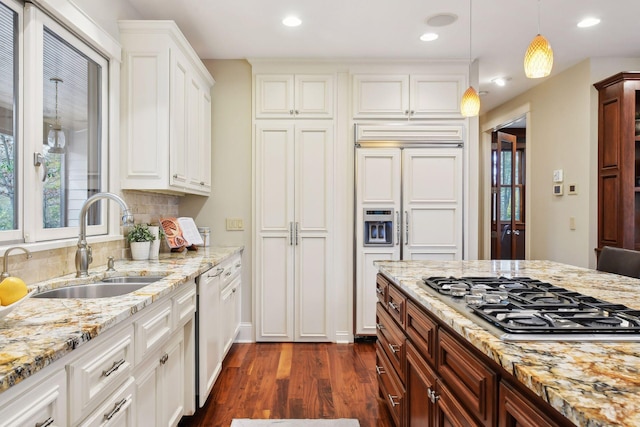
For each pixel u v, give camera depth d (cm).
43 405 85
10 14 157
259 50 328
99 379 109
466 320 109
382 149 338
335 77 345
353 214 340
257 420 212
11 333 97
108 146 229
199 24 283
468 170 344
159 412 163
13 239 156
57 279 171
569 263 370
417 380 154
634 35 302
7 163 156
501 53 335
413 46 320
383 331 218
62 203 191
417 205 339
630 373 72
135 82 237
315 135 344
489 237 545
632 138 313
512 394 85
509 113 481
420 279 175
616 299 138
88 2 206
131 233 245
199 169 306
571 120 368
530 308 118
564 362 78
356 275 339
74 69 199
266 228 343
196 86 296
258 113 343
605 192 334
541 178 416
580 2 253
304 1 252
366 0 250
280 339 344
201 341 213
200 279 213
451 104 342
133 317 132
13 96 159
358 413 220
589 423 56
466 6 258
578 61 355
